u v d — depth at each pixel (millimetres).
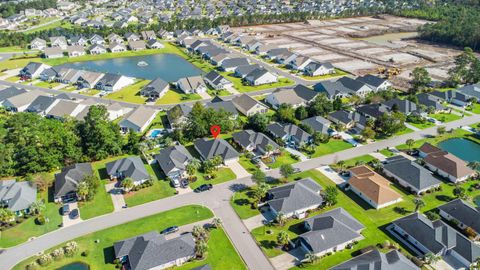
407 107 123500
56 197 78875
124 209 77625
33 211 74938
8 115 122438
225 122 110250
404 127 112000
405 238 70312
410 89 139875
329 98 135000
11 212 72500
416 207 77062
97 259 64562
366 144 105625
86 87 147625
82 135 97250
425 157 95125
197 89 143500
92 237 69562
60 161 93000
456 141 108938
